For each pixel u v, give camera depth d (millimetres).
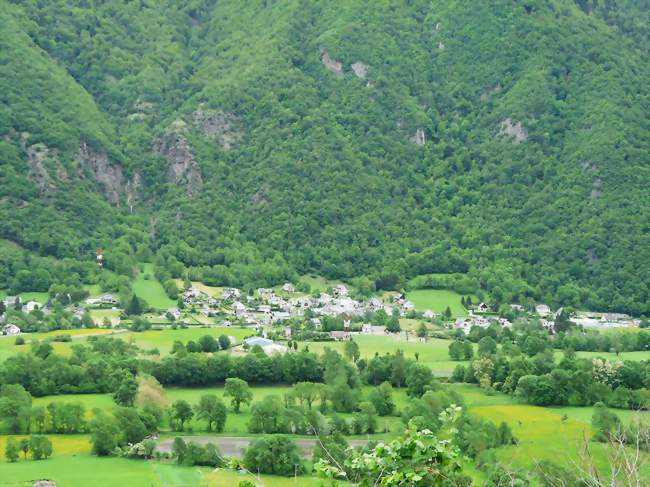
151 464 141125
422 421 141875
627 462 35219
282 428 163000
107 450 147375
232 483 126000
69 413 162375
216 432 164750
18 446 144125
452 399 174625
